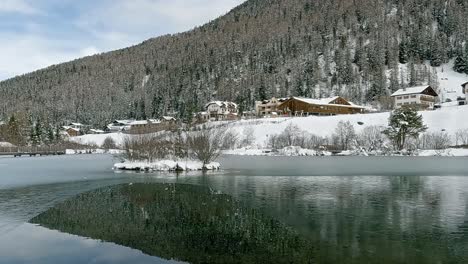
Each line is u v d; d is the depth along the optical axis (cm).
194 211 2528
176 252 1723
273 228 2095
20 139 15325
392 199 2930
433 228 2081
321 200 2905
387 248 1747
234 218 2328
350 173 4878
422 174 4688
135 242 1883
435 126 10575
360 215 2386
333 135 10444
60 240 1930
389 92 19988
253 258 1638
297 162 7044
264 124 12206
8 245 1853
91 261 1636
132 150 6097
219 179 4341
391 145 9638
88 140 17125
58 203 2872
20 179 4503
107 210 2595
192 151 5853
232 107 18638
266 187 3631
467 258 1622
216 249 1759
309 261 1591
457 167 5653
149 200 2958
